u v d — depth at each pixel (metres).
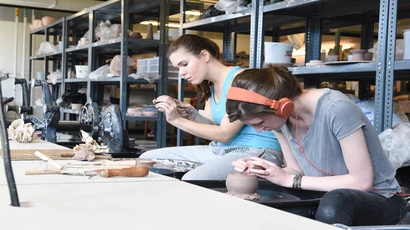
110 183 1.29
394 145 2.29
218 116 2.64
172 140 7.86
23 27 9.01
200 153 2.57
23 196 1.07
